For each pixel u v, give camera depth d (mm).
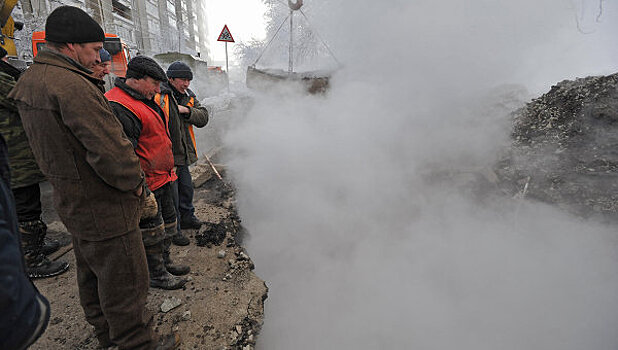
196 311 1931
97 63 1276
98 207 1179
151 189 1910
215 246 2650
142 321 1359
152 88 1769
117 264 1239
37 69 1099
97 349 1617
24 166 1930
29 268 2064
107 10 19125
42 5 10156
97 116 1101
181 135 2506
